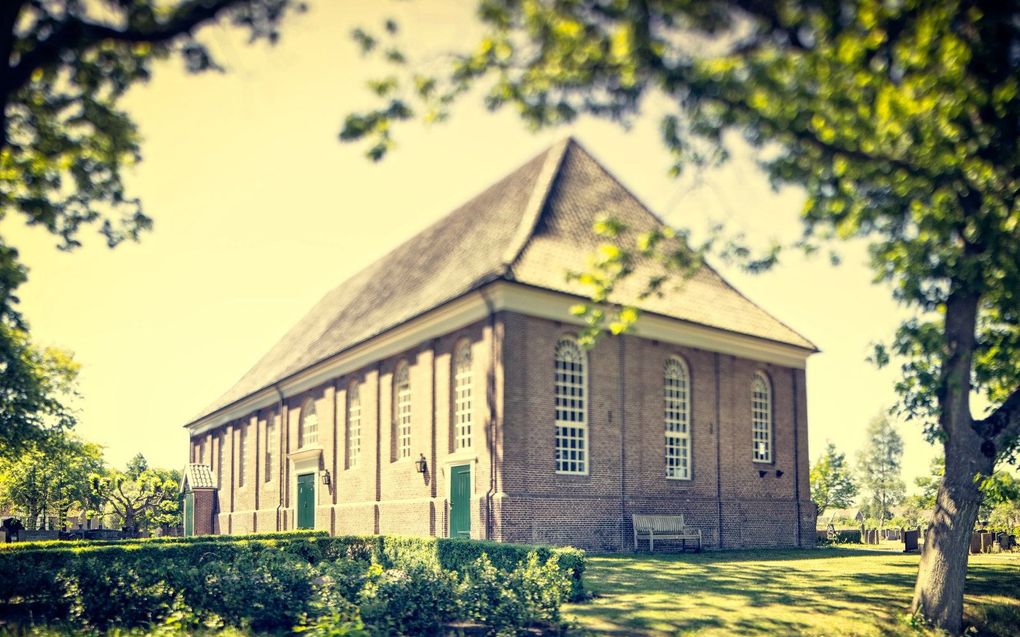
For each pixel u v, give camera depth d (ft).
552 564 44.27
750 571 61.00
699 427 90.74
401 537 65.57
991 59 32.01
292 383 126.52
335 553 68.59
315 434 120.47
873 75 30.71
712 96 30.99
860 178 36.09
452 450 82.84
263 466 137.08
